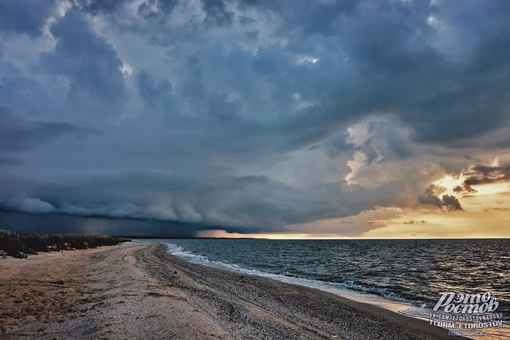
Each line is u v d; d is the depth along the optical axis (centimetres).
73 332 876
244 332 1012
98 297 1316
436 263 5219
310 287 2344
